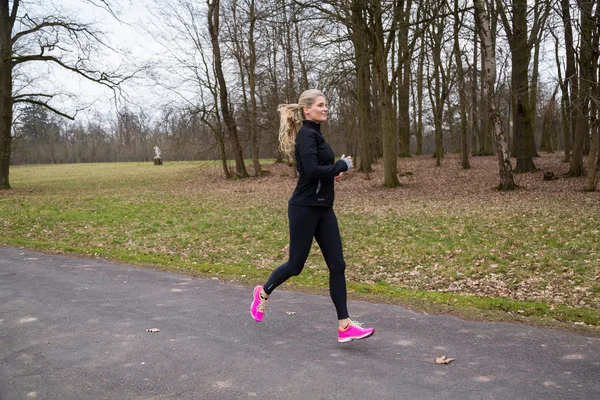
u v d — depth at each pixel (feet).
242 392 10.59
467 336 13.85
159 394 10.62
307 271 24.98
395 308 16.83
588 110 56.49
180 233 38.88
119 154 299.58
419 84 96.48
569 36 60.08
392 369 11.60
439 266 25.94
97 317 16.25
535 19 62.23
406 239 33.55
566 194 54.34
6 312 16.93
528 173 76.64
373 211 49.16
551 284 21.50
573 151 69.92
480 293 20.89
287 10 64.49
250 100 103.35
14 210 54.70
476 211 45.34
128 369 11.98
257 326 15.12
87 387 11.05
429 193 64.34
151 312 16.80
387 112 72.43
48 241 34.94
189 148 106.32
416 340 13.62
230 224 42.96
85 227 42.06
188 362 12.32
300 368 11.78
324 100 12.90
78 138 295.28
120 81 83.82
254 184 91.81
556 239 30.63
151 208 56.90
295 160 13.29
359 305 17.26
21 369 12.15
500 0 60.80
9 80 83.10
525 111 77.30
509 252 28.02
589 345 12.93
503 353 12.49
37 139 235.20
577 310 16.53
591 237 30.48
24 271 23.70
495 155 121.08
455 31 68.54
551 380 10.81
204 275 22.88
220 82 100.83
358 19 66.23
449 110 110.93
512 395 10.11
